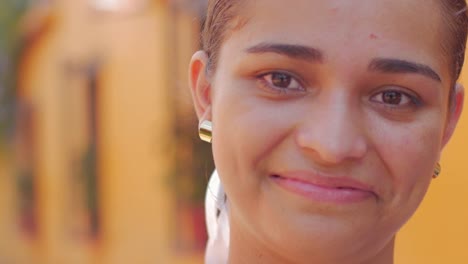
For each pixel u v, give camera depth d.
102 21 4.99
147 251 4.93
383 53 1.21
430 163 1.29
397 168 1.25
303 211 1.24
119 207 5.06
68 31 5.20
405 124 1.25
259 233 1.32
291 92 1.25
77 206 5.33
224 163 1.33
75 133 5.27
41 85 5.43
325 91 1.23
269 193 1.28
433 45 1.26
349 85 1.22
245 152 1.28
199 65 1.54
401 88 1.24
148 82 4.80
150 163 4.86
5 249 5.88
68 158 5.36
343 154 1.20
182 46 4.56
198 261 4.68
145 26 4.76
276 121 1.25
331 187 1.23
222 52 1.36
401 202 1.27
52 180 5.48
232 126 1.30
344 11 1.21
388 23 1.22
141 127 4.87
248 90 1.28
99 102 5.07
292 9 1.23
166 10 4.63
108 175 5.09
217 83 1.38
